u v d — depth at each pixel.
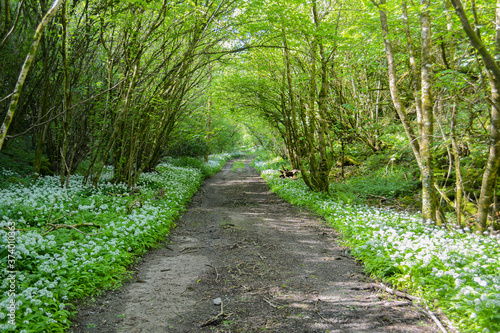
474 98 8.98
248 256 6.42
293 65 13.95
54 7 4.12
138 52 9.30
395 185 12.34
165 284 5.02
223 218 10.18
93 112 11.09
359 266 5.81
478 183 10.05
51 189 9.12
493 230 7.35
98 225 6.35
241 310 4.18
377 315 4.02
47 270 4.22
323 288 4.88
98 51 11.02
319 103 12.78
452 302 3.92
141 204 8.73
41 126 9.98
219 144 40.12
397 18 8.51
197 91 16.75
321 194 12.63
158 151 17.86
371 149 17.11
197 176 20.52
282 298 4.54
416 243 5.84
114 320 3.87
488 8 7.16
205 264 5.95
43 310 3.49
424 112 7.70
